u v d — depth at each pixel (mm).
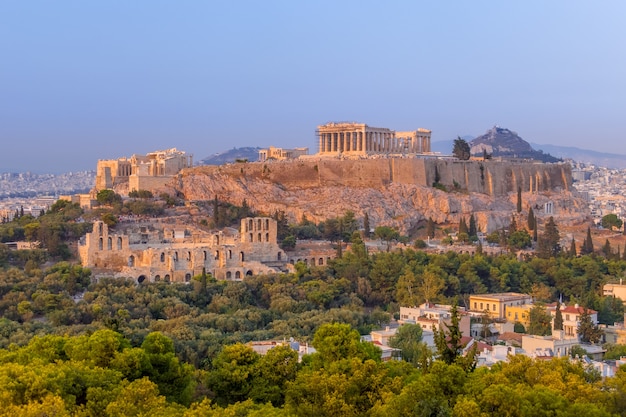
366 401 177750
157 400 160750
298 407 172875
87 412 157875
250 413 158875
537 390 171500
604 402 177875
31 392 156250
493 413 163625
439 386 175125
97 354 185625
